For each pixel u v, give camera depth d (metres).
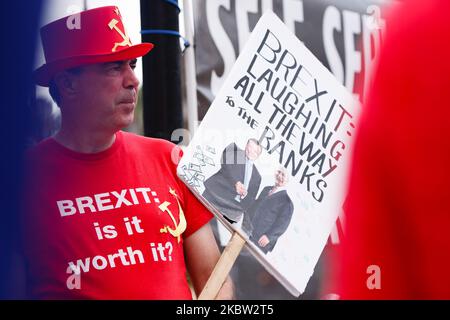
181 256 2.09
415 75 1.29
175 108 2.54
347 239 1.47
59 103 2.08
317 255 2.11
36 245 1.96
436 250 1.32
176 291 2.01
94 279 1.95
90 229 1.98
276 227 2.08
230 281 2.26
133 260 1.98
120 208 2.02
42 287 1.95
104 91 2.03
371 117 1.33
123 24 2.10
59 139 2.06
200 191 2.05
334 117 2.18
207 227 2.23
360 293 1.58
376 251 1.38
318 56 3.01
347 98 2.20
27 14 2.06
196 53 2.70
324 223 2.13
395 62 1.31
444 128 1.29
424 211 1.31
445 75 1.29
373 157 1.34
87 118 2.03
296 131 2.14
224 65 2.75
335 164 2.16
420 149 1.30
